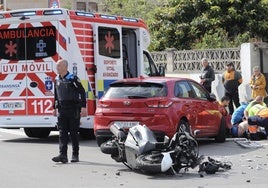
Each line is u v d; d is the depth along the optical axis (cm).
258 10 4972
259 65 3997
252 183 1775
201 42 4756
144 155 1891
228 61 4166
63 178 1862
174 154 1900
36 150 2516
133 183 1778
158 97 2333
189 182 1791
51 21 2773
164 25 5056
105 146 2089
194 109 2497
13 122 2838
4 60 2856
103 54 2923
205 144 2692
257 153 2389
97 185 1752
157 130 2302
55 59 2762
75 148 2184
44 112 2781
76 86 2164
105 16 2953
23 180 1828
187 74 4341
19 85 2825
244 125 2883
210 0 4950
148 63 3344
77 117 2169
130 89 2402
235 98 3584
